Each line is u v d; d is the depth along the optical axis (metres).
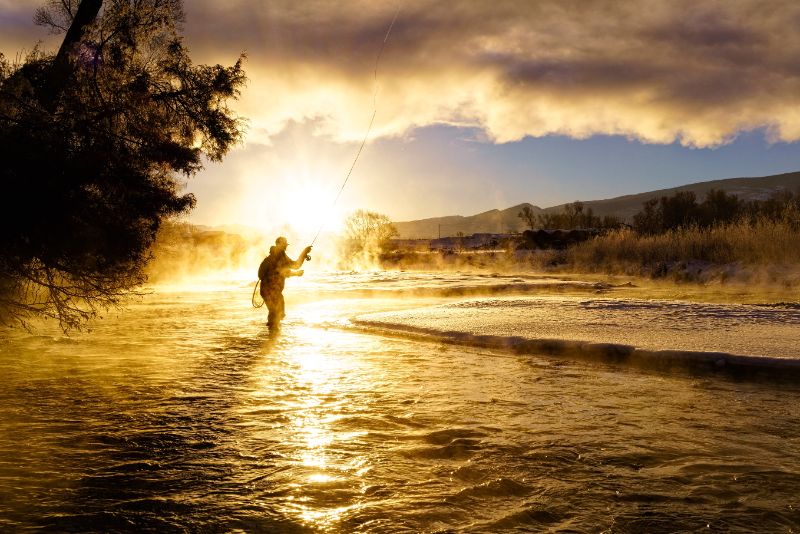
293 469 4.33
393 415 5.69
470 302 13.97
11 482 4.10
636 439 4.94
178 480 4.13
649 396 6.32
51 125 8.38
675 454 4.59
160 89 10.31
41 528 3.42
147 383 7.06
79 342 10.22
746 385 6.71
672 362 7.60
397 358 8.58
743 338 8.56
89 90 9.27
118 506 3.72
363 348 9.44
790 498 3.77
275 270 11.93
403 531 3.37
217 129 10.70
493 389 6.69
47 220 8.10
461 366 7.96
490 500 3.78
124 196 8.98
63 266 8.65
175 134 10.73
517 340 9.12
